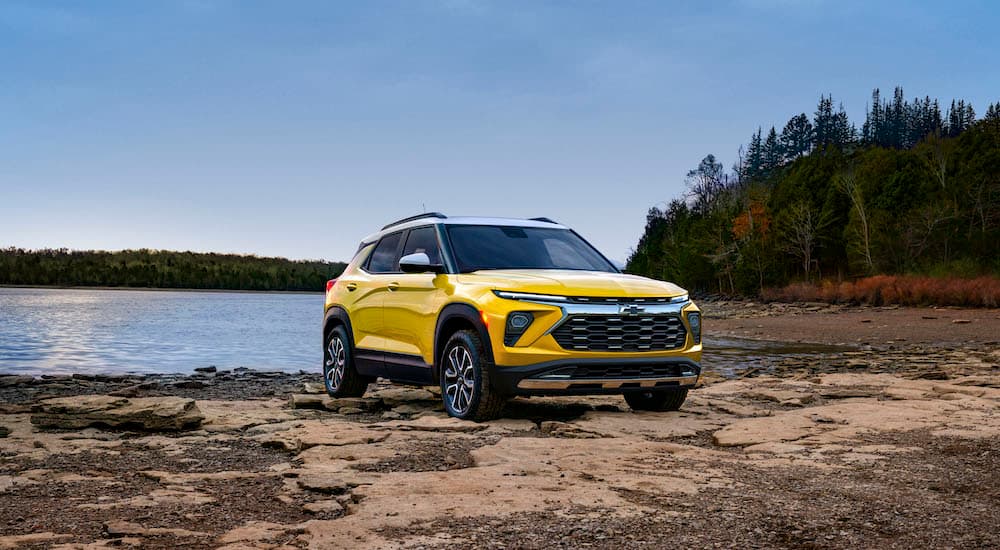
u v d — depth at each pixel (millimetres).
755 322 40250
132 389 11977
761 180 186500
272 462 5941
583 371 7613
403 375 8891
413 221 9453
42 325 33594
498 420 7867
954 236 77000
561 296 7594
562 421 7820
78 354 21000
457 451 6172
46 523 4156
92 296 89750
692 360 8102
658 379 7930
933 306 51750
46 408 7570
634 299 7859
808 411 8195
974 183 82500
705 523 4090
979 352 20266
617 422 7555
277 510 4477
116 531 3922
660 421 7758
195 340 27172
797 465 5605
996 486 5020
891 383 11422
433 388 10922
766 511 4344
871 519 4219
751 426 7266
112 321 37906
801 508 4422
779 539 3855
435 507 4324
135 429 7422
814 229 86812
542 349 7488
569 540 3777
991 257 73812
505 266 8531
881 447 6285
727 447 6523
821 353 22359
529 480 4969
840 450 6184
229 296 116000
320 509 4426
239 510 4465
